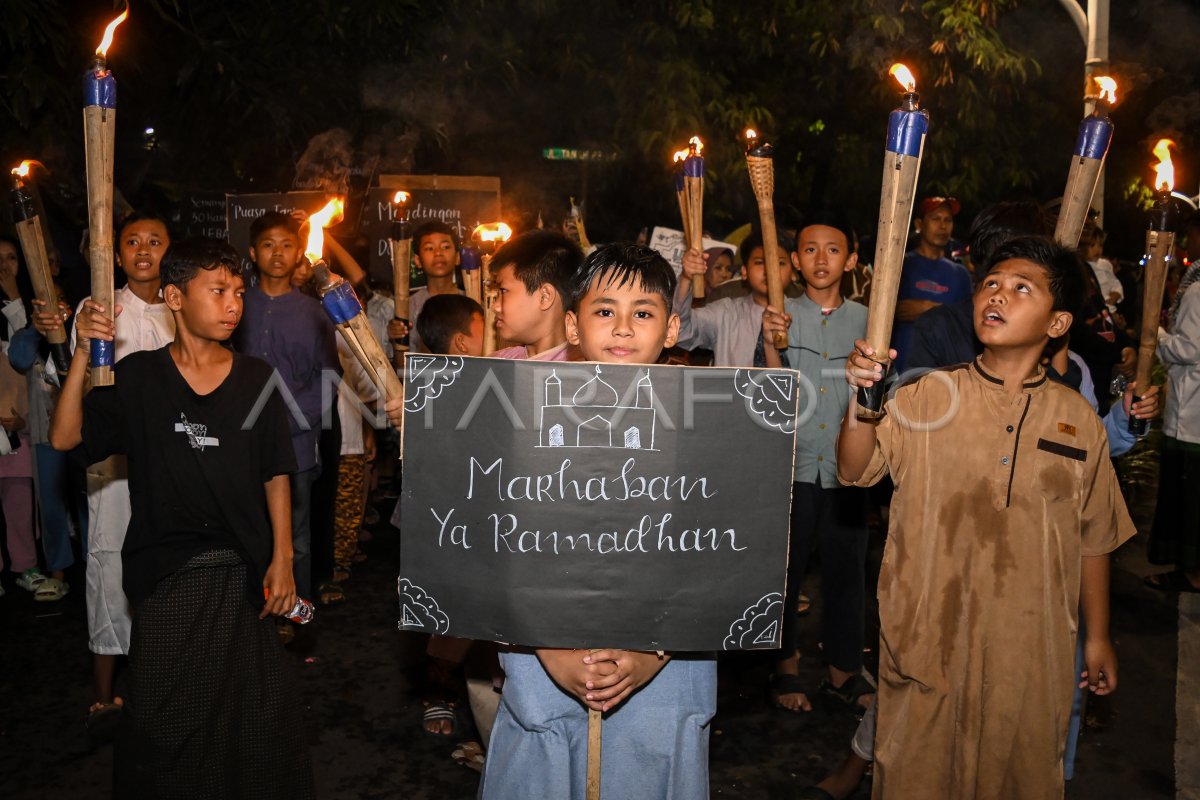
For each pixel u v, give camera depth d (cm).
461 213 745
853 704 438
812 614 552
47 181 724
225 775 311
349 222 696
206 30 884
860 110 1381
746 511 231
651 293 245
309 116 923
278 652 322
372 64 957
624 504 229
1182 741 411
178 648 304
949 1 1283
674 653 251
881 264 231
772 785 378
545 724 246
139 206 877
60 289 571
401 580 232
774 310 375
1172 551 586
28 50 715
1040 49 1430
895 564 274
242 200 657
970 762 271
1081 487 266
